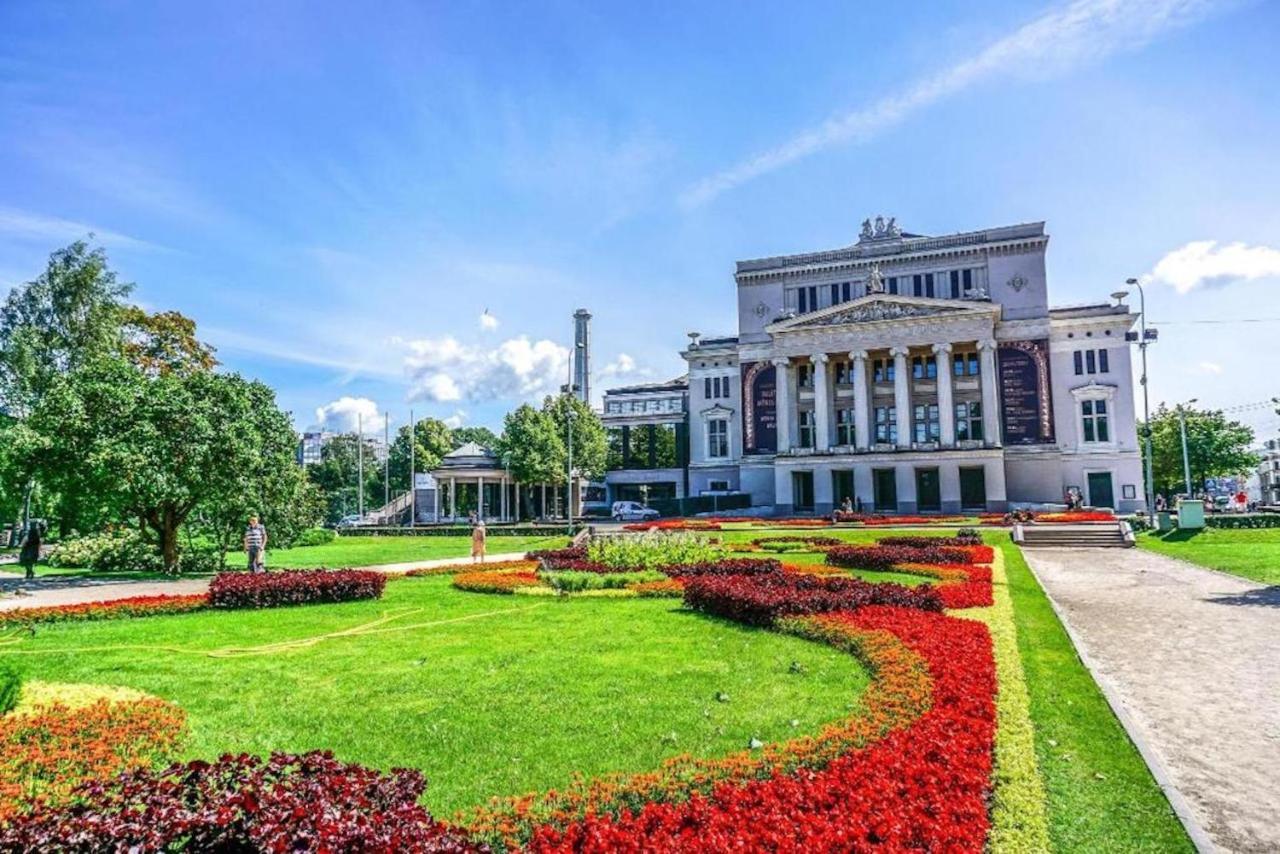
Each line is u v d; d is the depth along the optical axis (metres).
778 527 42.34
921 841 5.00
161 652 11.77
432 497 78.75
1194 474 74.62
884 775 5.82
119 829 3.88
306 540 40.44
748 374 62.38
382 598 17.69
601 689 9.13
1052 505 51.31
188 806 4.29
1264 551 24.52
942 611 14.01
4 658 11.27
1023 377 54.81
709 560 22.28
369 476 105.31
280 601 16.58
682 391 75.81
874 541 30.98
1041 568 23.50
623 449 76.88
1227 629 13.09
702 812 5.19
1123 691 9.55
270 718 8.20
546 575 19.62
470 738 7.47
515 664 10.50
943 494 52.62
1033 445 54.12
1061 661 10.66
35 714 8.05
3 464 24.36
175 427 24.66
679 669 10.10
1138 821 5.77
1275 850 5.51
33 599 18.33
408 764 6.82
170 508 25.72
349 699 8.91
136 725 7.64
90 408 24.06
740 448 64.12
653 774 5.98
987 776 6.13
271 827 3.94
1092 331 54.78
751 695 8.82
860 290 62.28
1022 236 57.72
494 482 73.19
